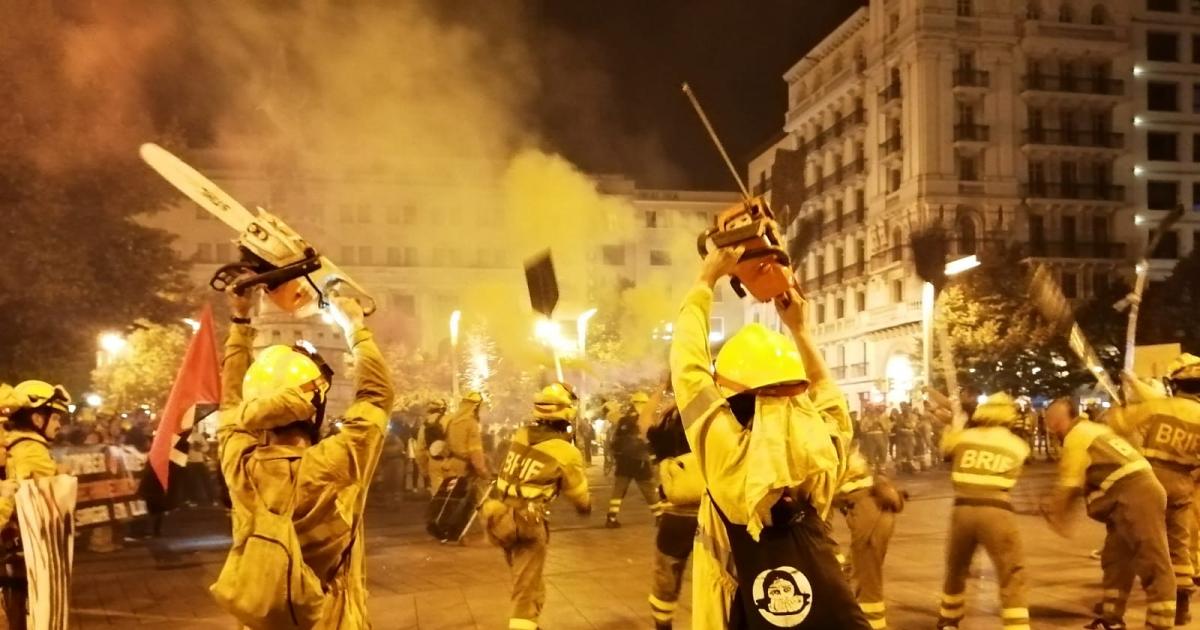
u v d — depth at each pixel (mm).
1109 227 51844
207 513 17094
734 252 3350
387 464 18391
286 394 3566
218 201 3711
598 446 37312
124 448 13375
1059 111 51031
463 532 10742
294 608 3377
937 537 12555
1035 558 10766
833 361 56719
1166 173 52531
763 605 3148
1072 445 7164
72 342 20906
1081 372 37062
